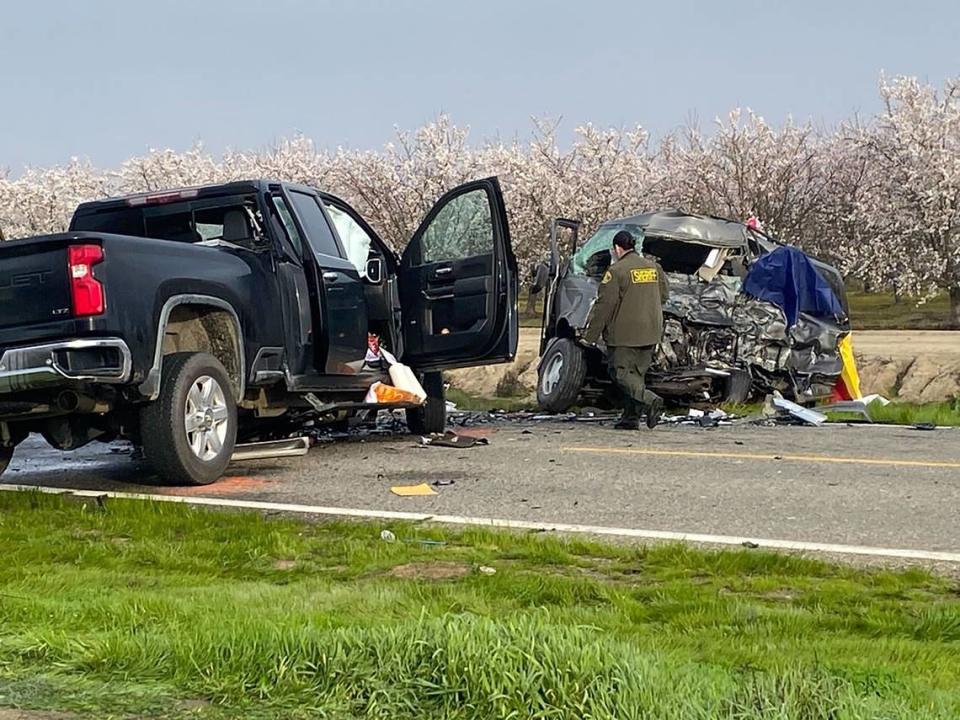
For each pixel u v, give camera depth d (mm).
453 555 5867
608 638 3711
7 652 3947
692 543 6254
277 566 5727
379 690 3453
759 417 13508
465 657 3436
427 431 11898
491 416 14461
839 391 15336
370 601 4707
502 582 5168
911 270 41781
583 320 14352
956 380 17750
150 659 3809
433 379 11789
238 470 9227
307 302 9617
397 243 46312
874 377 18359
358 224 11109
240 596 4789
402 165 48688
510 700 3271
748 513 7141
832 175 47125
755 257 15422
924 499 7582
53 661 3865
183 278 8258
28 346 7477
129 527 6648
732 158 45500
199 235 9812
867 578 5430
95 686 3658
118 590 5000
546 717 3211
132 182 53969
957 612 4617
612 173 47719
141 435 8234
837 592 5082
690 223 15078
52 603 4504
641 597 5023
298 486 8406
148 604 4473
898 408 14047
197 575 5457
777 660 3859
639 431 12094
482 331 10766
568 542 6184
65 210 55375
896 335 29906
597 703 3209
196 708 3477
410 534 6426
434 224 11188
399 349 11359
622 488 8109
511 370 19438
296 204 9836
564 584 5129
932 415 13570
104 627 4215
